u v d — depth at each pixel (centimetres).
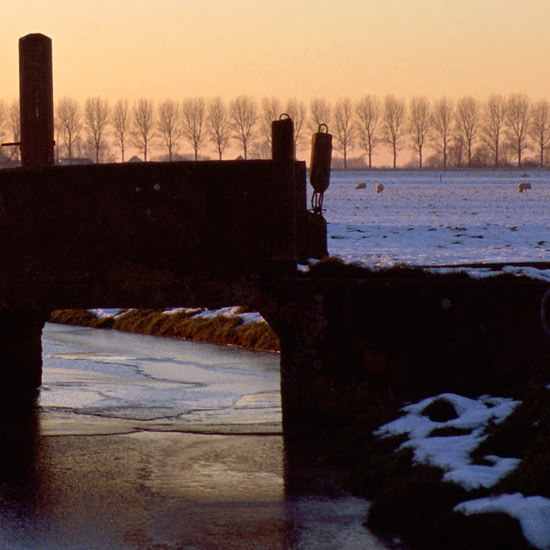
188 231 2239
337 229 8512
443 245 6906
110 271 2272
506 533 1238
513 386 2045
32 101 2780
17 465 1862
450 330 2111
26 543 1373
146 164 2248
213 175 2227
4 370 2720
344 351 2164
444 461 1590
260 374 3309
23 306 2312
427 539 1327
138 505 1567
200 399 2755
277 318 2198
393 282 2133
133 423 2336
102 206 2269
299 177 2416
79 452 1983
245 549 1337
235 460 1883
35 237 2302
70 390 2948
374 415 2014
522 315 2083
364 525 1443
